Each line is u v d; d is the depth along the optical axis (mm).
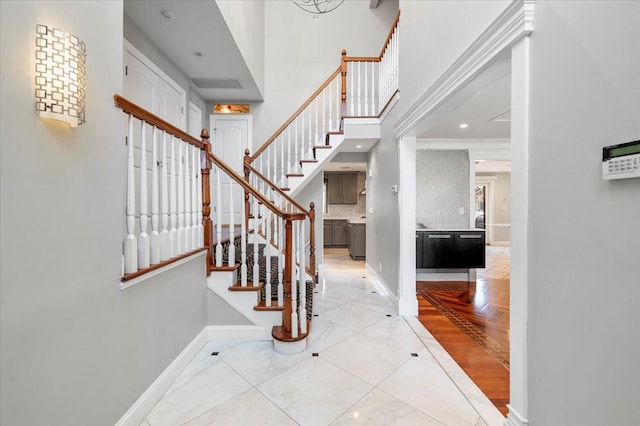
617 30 921
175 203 1986
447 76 2027
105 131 1324
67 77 1027
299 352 2367
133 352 1548
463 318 3162
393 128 3486
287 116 5219
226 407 1717
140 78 2986
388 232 3797
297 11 5293
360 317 3176
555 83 1161
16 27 918
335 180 8820
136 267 1546
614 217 931
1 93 878
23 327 952
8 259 903
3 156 885
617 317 922
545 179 1213
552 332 1172
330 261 6781
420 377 2033
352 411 1688
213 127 5117
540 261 1237
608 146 942
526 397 1310
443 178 5008
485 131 4070
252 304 2574
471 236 4621
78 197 1174
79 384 1184
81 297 1191
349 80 5137
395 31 3441
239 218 4992
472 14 1748
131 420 1515
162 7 2660
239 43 3459
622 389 907
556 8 1155
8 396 908
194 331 2316
